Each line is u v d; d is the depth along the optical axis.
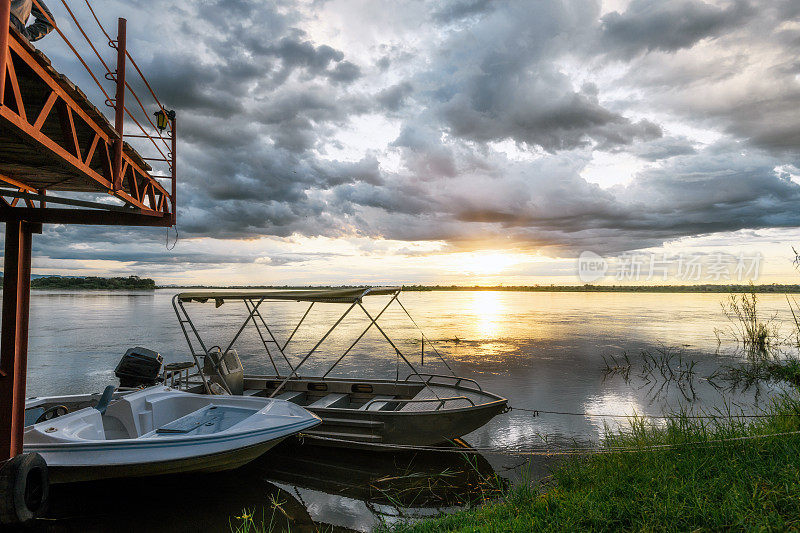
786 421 6.15
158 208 8.94
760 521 3.57
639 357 20.78
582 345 25.61
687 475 4.90
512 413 11.70
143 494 7.40
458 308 76.06
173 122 9.27
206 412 8.44
